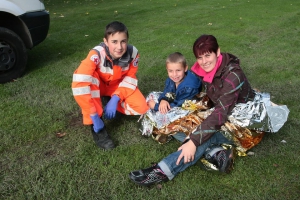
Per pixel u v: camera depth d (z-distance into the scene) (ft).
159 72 15.19
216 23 25.75
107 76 9.72
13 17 14.61
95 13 32.68
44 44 20.80
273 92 12.64
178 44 20.01
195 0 39.96
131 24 26.53
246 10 31.17
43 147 9.46
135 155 8.91
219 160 7.76
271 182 7.73
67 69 15.96
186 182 7.78
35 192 7.54
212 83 7.97
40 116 11.21
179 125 8.64
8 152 9.22
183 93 9.34
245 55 17.48
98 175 8.16
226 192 7.46
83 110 9.21
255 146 9.12
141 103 9.93
